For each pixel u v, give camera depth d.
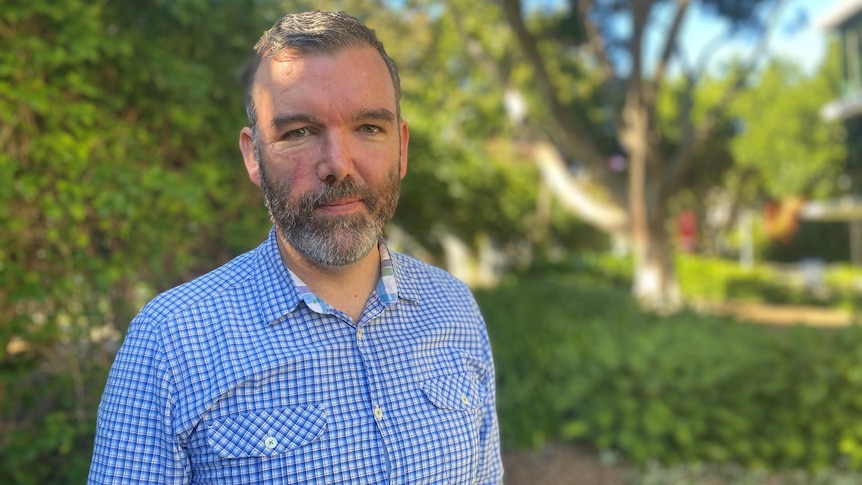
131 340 1.31
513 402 5.05
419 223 9.34
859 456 4.40
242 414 1.27
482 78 12.70
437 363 1.48
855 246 32.19
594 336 5.48
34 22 2.82
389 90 1.39
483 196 11.07
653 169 11.74
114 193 2.79
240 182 3.57
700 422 4.51
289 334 1.34
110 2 3.05
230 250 3.57
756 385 4.55
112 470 1.26
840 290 17.97
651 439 4.58
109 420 1.28
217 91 3.36
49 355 2.91
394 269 1.50
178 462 1.26
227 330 1.32
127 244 3.04
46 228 2.81
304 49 1.31
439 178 8.70
